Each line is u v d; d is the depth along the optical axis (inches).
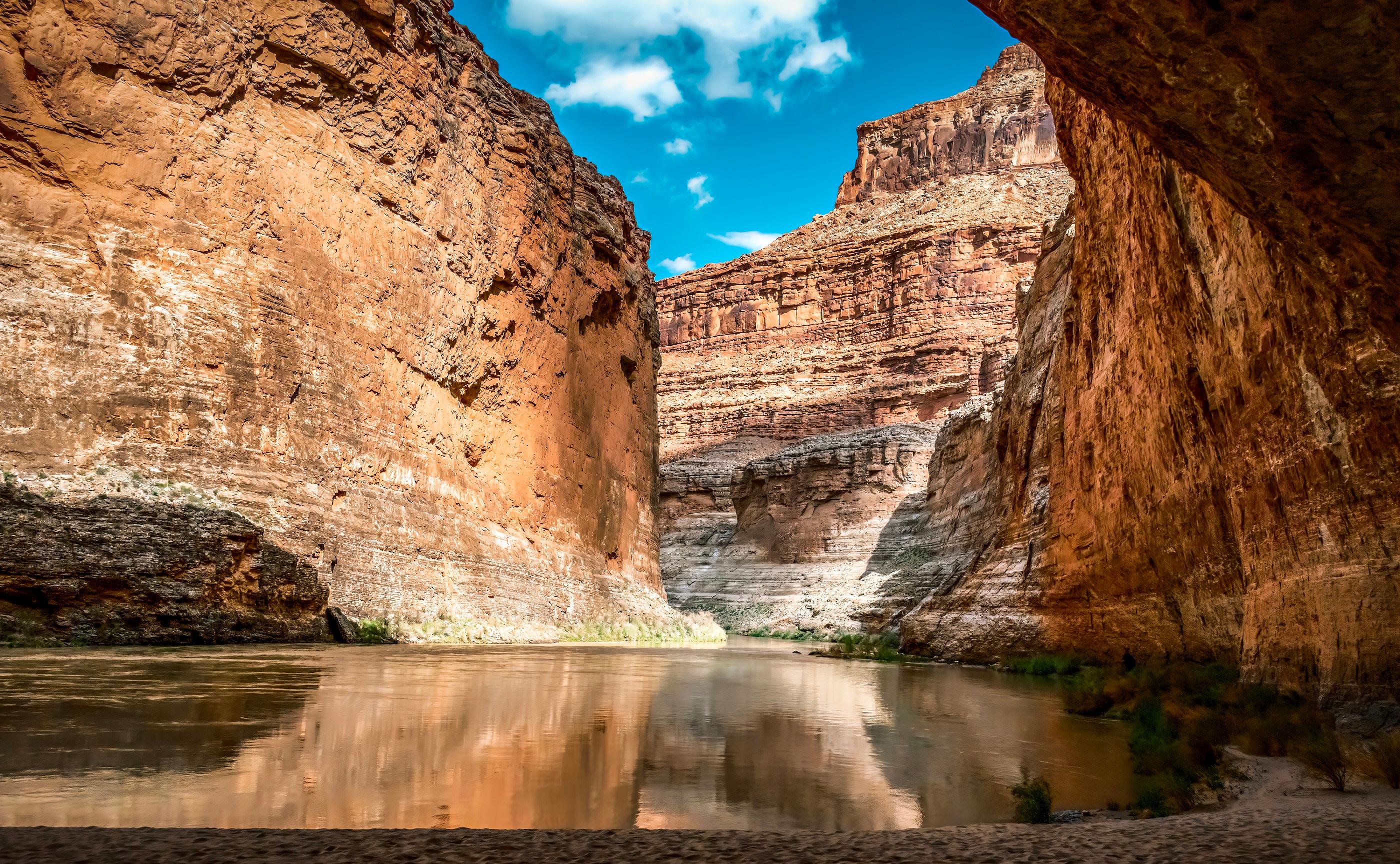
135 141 1071.0
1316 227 339.3
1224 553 715.4
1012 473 1603.1
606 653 1244.5
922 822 311.3
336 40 1306.6
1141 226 803.4
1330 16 256.8
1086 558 1095.0
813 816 315.0
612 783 352.5
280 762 355.3
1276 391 546.6
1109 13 298.4
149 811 273.9
